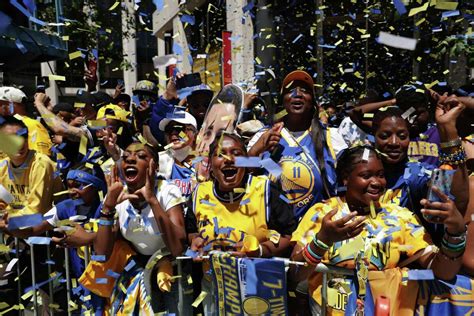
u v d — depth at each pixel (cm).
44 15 746
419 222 218
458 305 199
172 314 234
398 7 229
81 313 299
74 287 288
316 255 195
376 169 211
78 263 311
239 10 679
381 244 204
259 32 460
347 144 312
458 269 191
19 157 304
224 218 230
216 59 663
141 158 244
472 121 249
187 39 895
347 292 206
